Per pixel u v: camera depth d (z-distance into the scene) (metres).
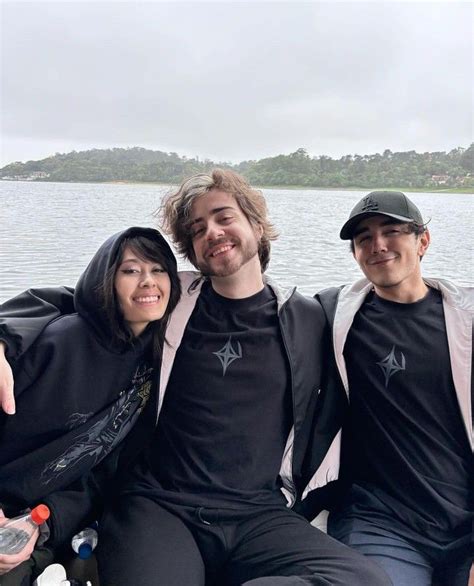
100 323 1.78
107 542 1.73
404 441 1.95
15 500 1.73
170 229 2.19
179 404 1.93
